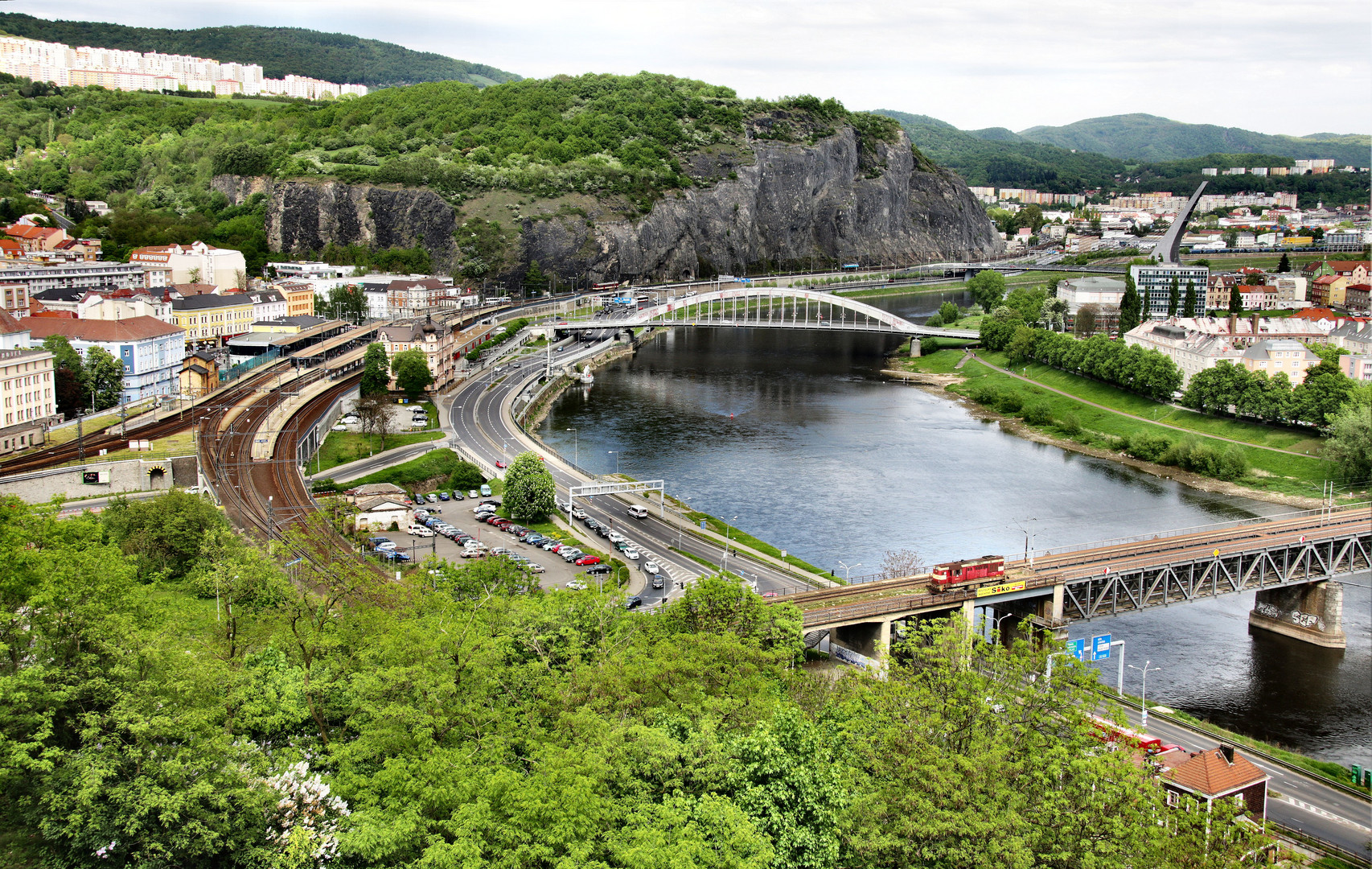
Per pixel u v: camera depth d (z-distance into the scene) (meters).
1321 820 117.19
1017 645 104.31
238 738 85.12
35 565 84.19
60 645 78.81
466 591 139.12
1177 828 87.12
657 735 87.50
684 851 74.88
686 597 129.38
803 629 145.12
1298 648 179.25
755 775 88.38
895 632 156.25
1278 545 182.88
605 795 81.88
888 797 83.12
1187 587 179.12
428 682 89.12
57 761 73.38
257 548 132.88
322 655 100.81
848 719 99.00
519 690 99.69
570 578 178.38
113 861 71.31
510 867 73.12
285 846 74.31
